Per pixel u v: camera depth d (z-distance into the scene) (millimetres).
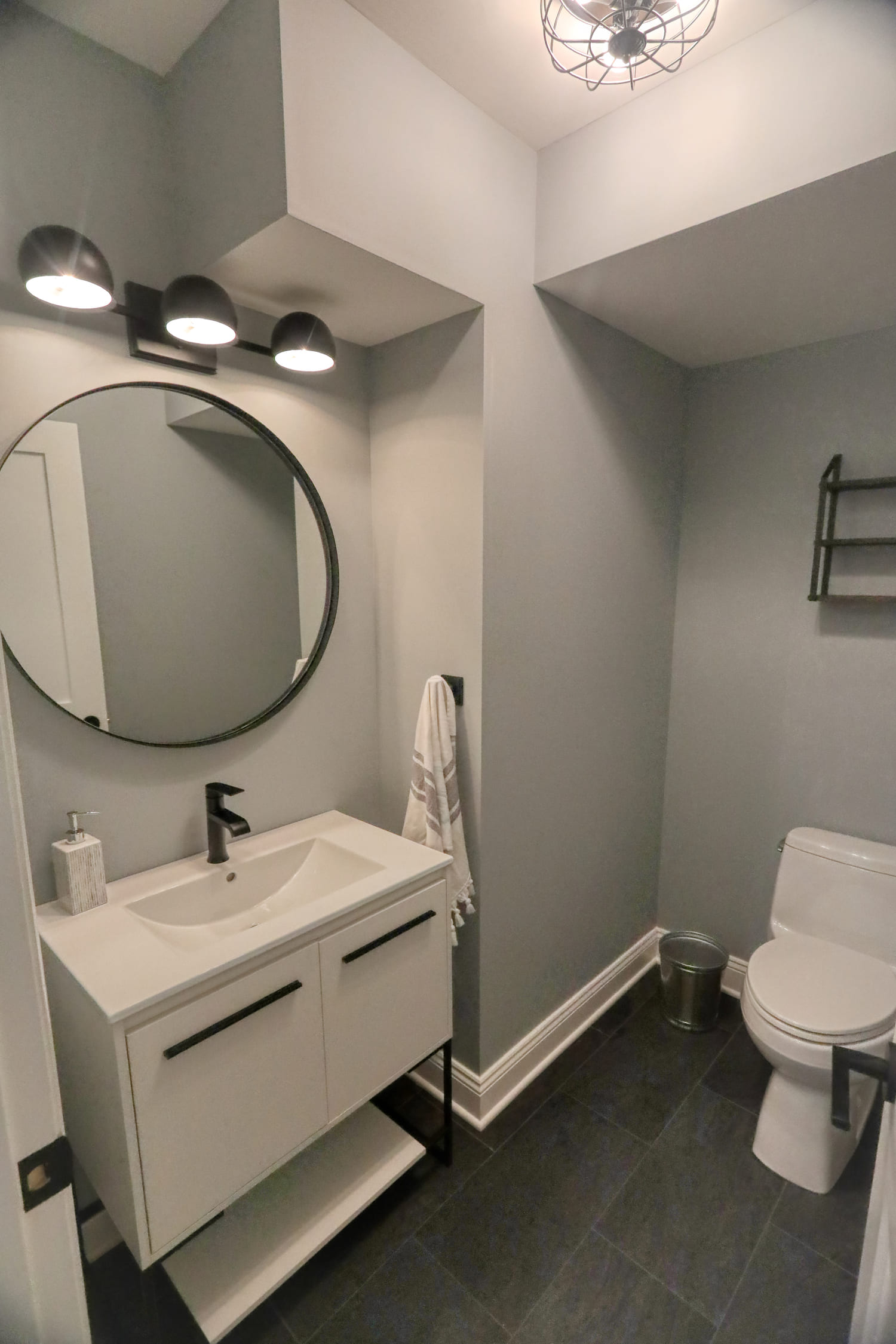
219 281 1414
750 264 1570
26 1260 620
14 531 1235
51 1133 624
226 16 1199
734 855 2465
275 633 1688
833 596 2061
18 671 1264
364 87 1239
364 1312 1381
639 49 1116
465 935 1843
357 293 1483
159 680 1471
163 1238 1127
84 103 1271
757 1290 1417
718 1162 1737
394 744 1976
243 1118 1219
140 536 1410
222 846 1531
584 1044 2217
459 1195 1644
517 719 1842
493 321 1589
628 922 2527
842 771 2176
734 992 2498
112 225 1325
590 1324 1354
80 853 1303
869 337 2004
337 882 1612
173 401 1440
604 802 2271
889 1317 672
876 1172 862
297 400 1678
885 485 1965
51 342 1247
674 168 1414
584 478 1965
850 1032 1585
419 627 1835
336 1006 1359
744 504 2312
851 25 1172
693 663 2498
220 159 1272
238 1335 1340
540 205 1667
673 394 2322
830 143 1214
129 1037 1036
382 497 1876
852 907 2014
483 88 1423
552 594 1902
